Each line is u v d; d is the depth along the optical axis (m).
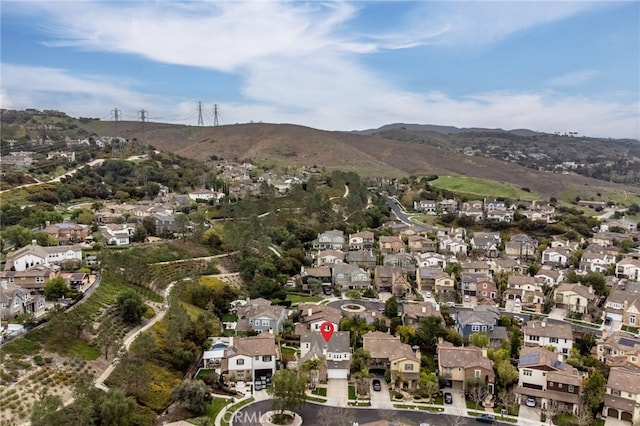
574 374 92.00
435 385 91.50
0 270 133.25
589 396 87.75
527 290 148.50
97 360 92.25
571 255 187.12
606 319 136.25
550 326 115.38
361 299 149.88
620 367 99.38
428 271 162.38
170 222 187.00
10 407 74.12
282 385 83.56
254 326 118.19
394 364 96.69
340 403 89.31
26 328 93.31
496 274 166.88
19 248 149.88
